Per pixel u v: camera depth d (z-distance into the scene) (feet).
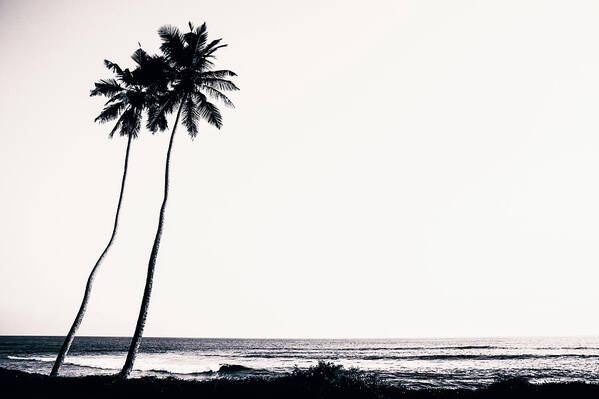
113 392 39.04
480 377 87.51
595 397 39.32
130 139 67.46
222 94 62.75
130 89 65.98
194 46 59.72
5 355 170.40
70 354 186.19
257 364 137.08
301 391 39.29
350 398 38.42
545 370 104.17
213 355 194.08
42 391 39.81
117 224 64.49
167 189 55.57
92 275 60.70
